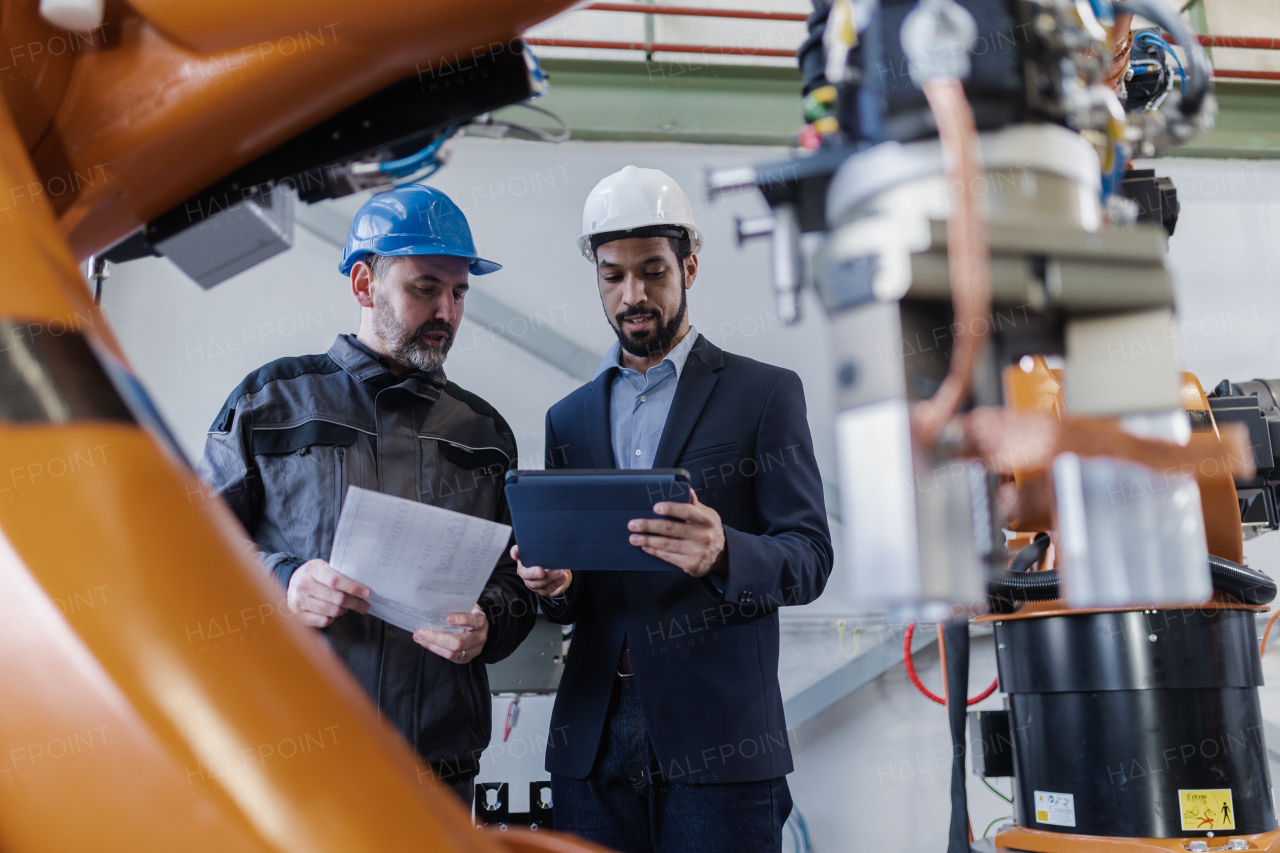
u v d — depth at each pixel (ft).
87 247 1.88
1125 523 1.12
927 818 8.45
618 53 9.69
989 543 1.20
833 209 1.19
